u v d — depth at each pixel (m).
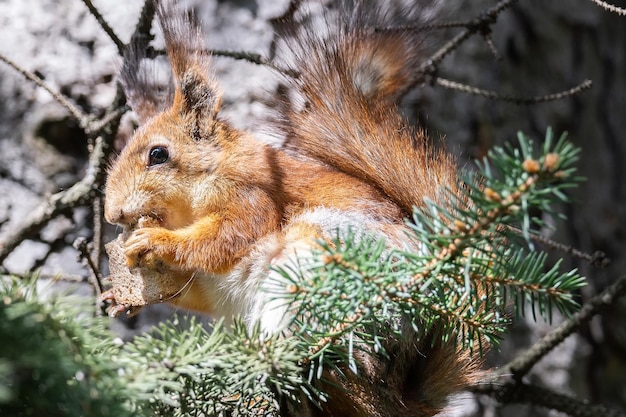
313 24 1.74
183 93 1.69
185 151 1.68
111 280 1.66
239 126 1.83
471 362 1.64
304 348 1.56
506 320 1.56
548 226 1.50
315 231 1.65
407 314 1.54
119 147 1.82
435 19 1.74
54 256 1.84
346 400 1.61
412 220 1.66
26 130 1.85
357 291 1.53
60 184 1.85
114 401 1.50
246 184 1.68
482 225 1.51
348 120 1.69
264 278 1.65
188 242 1.66
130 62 1.72
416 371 1.63
